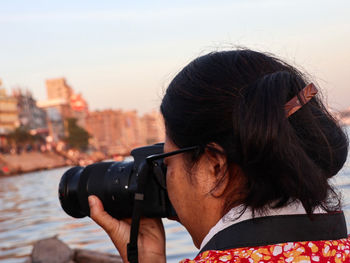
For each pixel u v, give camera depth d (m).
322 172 0.75
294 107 0.74
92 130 170.50
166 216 0.98
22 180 59.59
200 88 0.77
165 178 0.91
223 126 0.75
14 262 9.44
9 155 94.38
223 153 0.76
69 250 6.11
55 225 14.59
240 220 0.76
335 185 0.81
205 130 0.76
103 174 1.03
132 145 178.12
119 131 176.25
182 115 0.78
